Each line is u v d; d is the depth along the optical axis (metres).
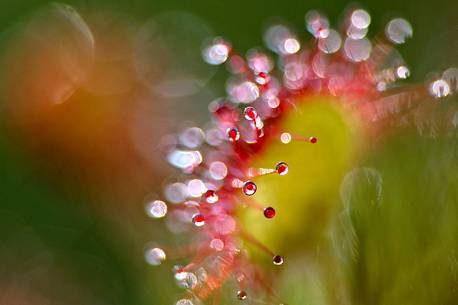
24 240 0.15
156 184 0.15
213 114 0.13
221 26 0.17
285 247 0.12
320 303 0.12
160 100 0.16
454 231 0.12
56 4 0.17
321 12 0.17
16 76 0.16
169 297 0.13
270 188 0.12
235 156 0.13
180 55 0.17
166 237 0.13
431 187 0.12
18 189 0.15
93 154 0.15
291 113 0.13
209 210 0.12
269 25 0.17
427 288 0.12
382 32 0.14
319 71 0.13
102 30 0.17
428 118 0.12
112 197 0.15
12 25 0.17
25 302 0.15
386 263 0.12
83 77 0.16
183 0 0.18
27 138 0.15
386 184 0.12
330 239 0.12
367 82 0.13
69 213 0.15
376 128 0.12
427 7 0.16
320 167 0.12
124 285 0.14
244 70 0.14
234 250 0.12
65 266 0.15
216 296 0.12
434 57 0.15
